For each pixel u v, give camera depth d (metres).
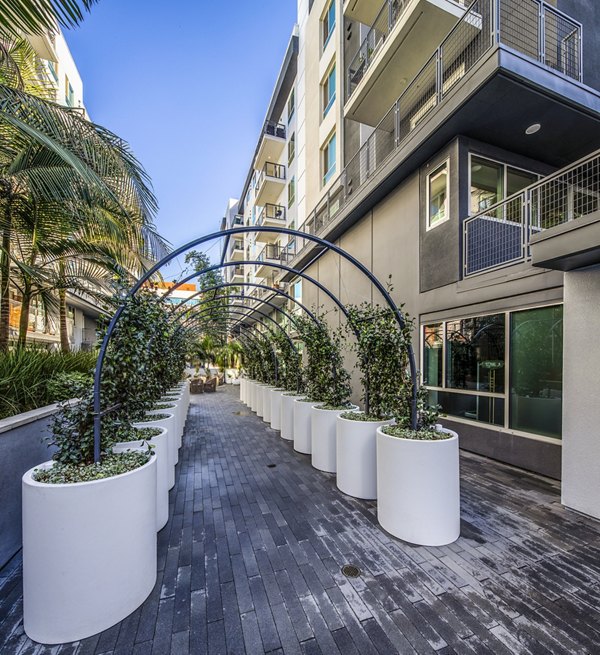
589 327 3.33
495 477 4.30
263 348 10.47
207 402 12.33
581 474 3.37
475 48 6.20
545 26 5.57
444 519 2.84
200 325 12.51
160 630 1.99
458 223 5.56
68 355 5.31
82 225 4.90
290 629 1.99
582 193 5.55
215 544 2.91
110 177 4.15
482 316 5.20
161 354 5.22
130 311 3.14
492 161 5.90
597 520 3.21
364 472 3.79
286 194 16.28
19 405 3.47
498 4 4.65
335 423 4.70
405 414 3.58
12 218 4.55
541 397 4.41
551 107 5.06
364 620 2.05
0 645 1.89
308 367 6.36
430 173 6.19
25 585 1.96
